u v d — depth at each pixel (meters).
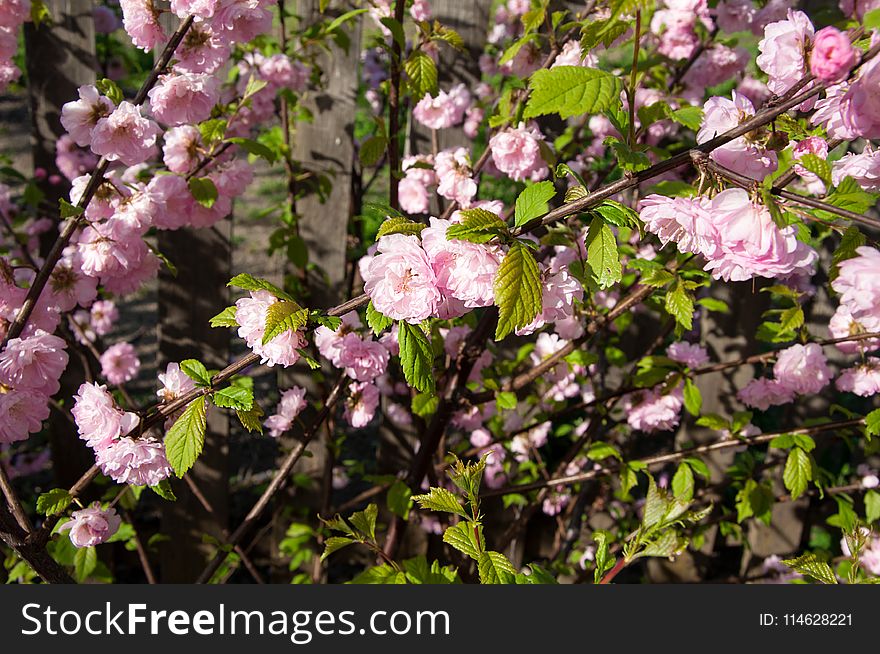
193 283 3.02
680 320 2.03
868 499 2.50
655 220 1.30
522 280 1.24
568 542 3.23
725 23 2.66
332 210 3.14
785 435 2.34
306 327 1.49
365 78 3.86
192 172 2.24
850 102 1.15
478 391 2.75
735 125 1.38
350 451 4.36
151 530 3.48
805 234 1.42
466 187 2.36
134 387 4.64
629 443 3.44
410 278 1.31
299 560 3.18
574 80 1.25
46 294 2.03
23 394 1.72
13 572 2.75
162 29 1.96
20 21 2.26
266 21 1.87
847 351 2.44
